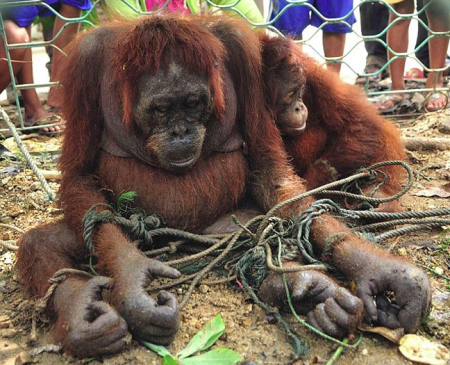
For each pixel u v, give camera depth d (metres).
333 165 1.47
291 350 0.95
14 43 2.09
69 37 2.15
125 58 1.01
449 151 1.88
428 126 2.13
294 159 1.45
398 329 0.95
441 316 1.04
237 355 0.89
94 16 2.04
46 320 1.05
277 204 1.13
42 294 1.06
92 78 1.13
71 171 1.19
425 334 0.99
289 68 1.32
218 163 1.19
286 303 1.01
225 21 1.18
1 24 1.85
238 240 1.20
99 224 1.10
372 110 1.52
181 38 1.00
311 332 0.98
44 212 1.56
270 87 1.32
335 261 1.02
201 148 1.12
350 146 1.46
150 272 0.96
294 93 1.34
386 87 2.68
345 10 2.24
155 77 0.99
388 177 1.45
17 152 1.94
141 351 0.94
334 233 1.06
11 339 1.03
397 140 1.55
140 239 1.12
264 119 1.24
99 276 0.97
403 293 0.94
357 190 1.41
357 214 1.20
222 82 1.12
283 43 1.33
